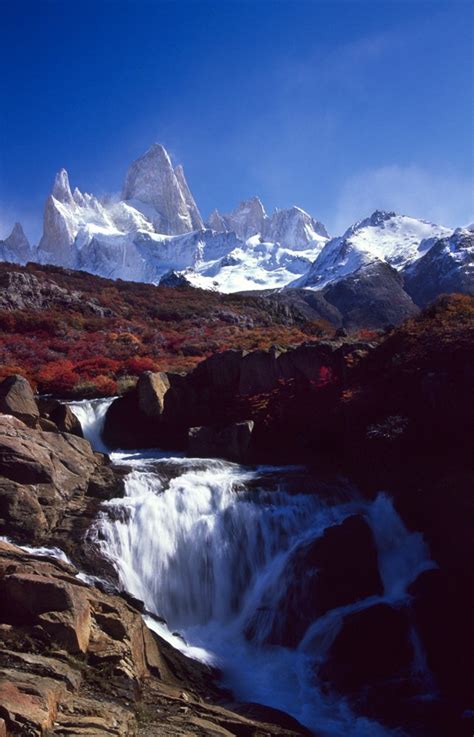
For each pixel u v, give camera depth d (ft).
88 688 31.53
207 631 49.14
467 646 44.52
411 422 65.82
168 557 52.60
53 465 55.93
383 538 56.70
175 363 120.47
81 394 102.32
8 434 57.16
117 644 35.09
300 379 81.10
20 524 49.14
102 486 57.88
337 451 71.67
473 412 62.49
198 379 88.74
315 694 41.34
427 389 65.87
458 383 64.75
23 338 139.23
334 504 60.13
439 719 38.70
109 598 39.24
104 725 27.53
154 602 50.08
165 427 83.92
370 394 71.41
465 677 42.68
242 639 48.14
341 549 52.13
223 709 34.68
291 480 62.23
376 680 42.70
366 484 62.54
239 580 53.93
